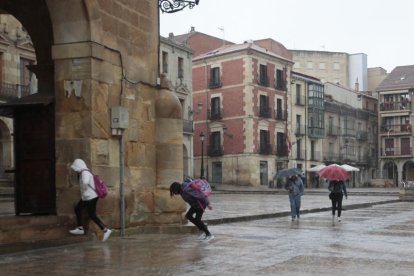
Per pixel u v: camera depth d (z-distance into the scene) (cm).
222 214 1748
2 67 3594
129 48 1190
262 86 5828
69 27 1073
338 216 1608
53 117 1120
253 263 787
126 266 763
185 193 1077
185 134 4997
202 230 1083
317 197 3388
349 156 7344
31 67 1179
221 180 5847
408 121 7525
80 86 1069
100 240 1049
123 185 1130
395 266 761
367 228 1359
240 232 1246
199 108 6028
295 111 6359
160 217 1228
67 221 1059
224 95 5831
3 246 880
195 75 6078
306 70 9250
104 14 1111
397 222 1555
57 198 1077
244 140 5666
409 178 7688
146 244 1005
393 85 7612
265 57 5872
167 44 4881
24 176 1136
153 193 1235
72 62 1075
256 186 5675
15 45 3659
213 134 5934
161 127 1261
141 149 1207
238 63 5728
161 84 1277
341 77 9294
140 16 1231
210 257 845
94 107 1070
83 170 1016
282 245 995
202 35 6284
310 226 1425
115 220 1114
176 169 1258
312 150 6681
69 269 741
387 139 7694
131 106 1181
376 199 3103
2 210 1673
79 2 1054
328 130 6956
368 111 7894
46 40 1169
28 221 970
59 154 1078
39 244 944
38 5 1168
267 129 5884
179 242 1038
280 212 1858
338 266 761
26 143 1138
